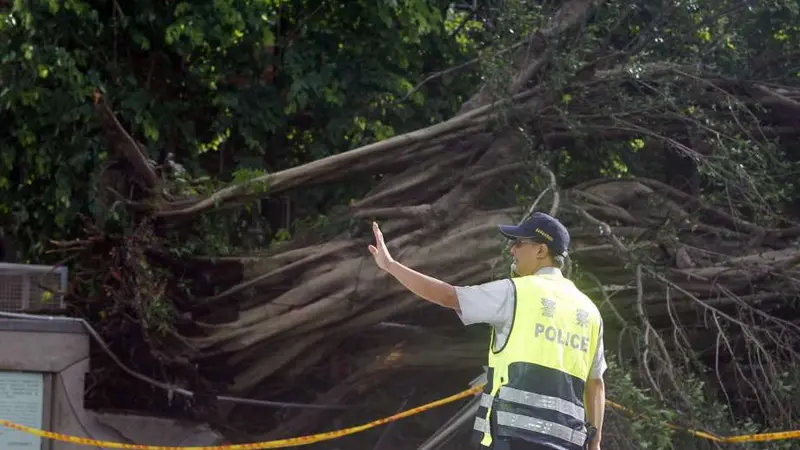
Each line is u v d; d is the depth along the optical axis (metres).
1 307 8.70
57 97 9.88
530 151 9.02
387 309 8.93
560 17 9.42
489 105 9.32
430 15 10.92
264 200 10.59
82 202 9.88
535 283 4.75
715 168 8.67
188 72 10.76
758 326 8.44
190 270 9.35
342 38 10.97
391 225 9.12
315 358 9.18
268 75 11.20
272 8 10.88
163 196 9.34
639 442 6.99
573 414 4.66
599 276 8.65
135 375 8.75
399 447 9.30
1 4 10.43
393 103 10.86
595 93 9.39
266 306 9.05
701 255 8.82
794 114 9.82
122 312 8.73
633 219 8.93
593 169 9.95
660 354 7.69
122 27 10.33
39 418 7.98
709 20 9.67
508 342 4.65
